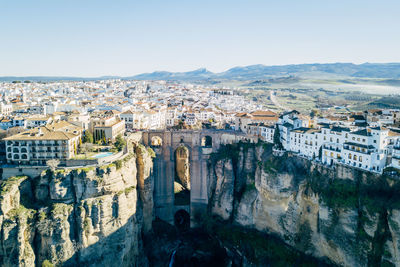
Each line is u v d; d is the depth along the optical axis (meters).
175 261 145.88
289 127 138.38
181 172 197.00
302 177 127.25
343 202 108.50
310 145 126.94
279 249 132.25
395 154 99.88
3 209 104.38
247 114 171.75
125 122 183.75
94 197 117.38
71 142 123.06
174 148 167.88
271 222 139.25
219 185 163.50
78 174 115.38
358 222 105.69
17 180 110.81
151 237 152.62
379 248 99.44
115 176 121.31
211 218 163.75
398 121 140.12
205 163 169.38
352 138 110.19
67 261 112.25
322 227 115.88
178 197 180.75
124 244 123.88
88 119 163.62
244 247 142.00
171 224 168.88
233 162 163.50
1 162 121.50
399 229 92.69
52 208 111.94
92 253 117.25
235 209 156.75
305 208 124.19
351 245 107.06
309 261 122.69
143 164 146.75
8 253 105.25
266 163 142.75
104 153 131.25
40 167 115.62
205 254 150.38
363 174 104.94
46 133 123.75
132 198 130.00
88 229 114.94
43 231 109.38
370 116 143.38
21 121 159.75
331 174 115.31
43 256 110.75
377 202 100.19
